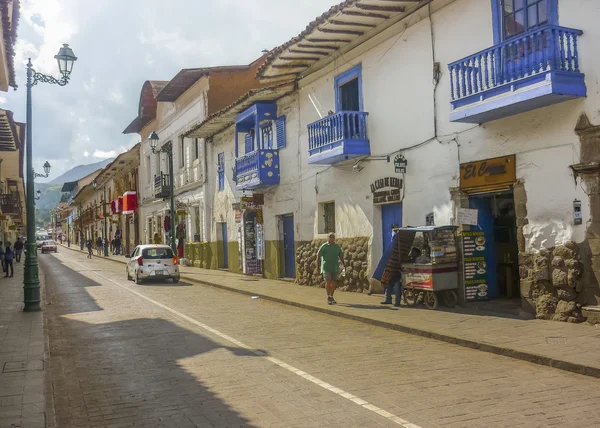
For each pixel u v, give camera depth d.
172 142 33.06
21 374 7.21
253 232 23.52
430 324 10.12
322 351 8.56
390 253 12.59
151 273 21.33
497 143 10.87
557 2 9.66
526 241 10.33
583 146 9.28
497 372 7.08
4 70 12.62
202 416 5.59
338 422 5.28
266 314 12.82
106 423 5.49
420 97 12.87
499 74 9.92
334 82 16.25
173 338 9.93
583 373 6.90
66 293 18.41
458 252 11.89
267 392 6.36
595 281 9.20
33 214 13.84
